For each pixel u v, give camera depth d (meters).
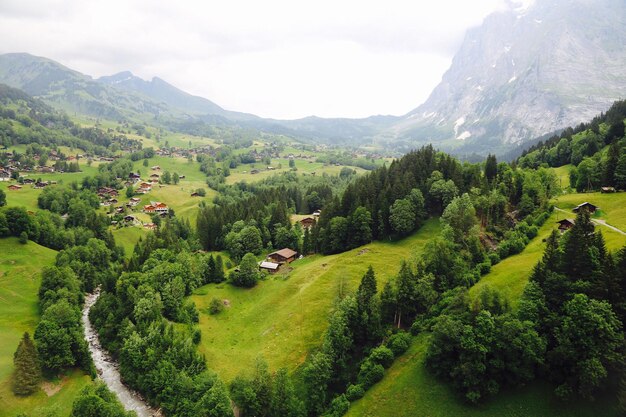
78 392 90.75
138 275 135.50
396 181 173.75
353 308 96.69
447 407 73.44
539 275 79.25
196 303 130.50
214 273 148.00
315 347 99.75
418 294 97.81
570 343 65.75
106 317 128.25
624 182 139.62
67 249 180.88
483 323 74.12
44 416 80.38
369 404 80.75
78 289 150.12
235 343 111.69
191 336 108.25
